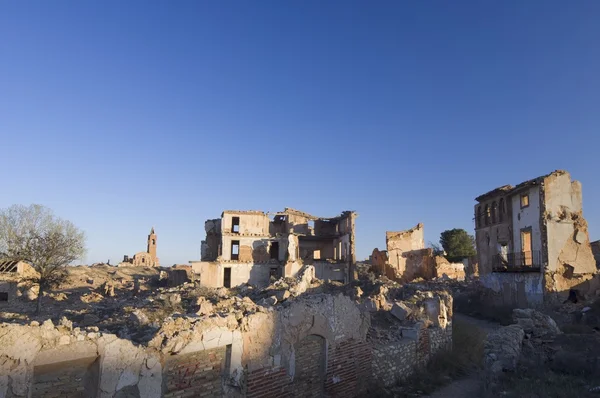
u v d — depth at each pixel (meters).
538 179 35.97
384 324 19.33
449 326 21.72
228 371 10.35
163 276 61.38
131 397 8.49
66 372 8.02
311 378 13.06
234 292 29.03
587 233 35.09
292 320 12.34
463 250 74.44
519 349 17.52
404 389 15.87
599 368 14.48
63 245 37.38
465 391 15.93
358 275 59.78
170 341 9.08
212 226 61.41
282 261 55.81
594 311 27.00
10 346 7.00
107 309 16.47
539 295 33.88
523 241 38.91
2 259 36.75
